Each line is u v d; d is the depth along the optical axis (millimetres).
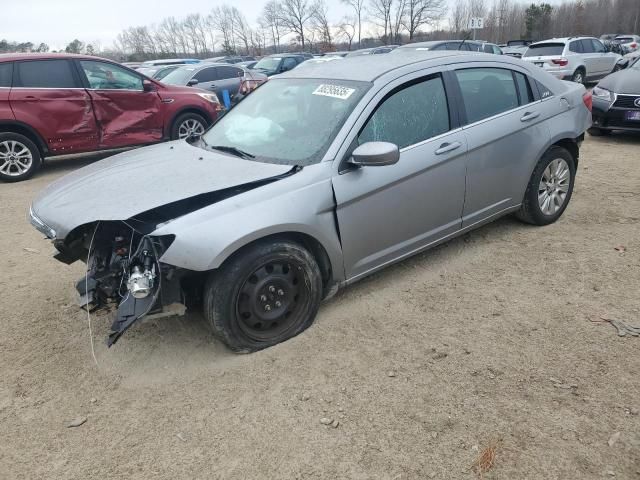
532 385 2758
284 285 3143
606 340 3092
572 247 4352
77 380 3020
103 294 3088
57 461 2455
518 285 3801
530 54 16516
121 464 2420
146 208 2832
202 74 13336
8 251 5047
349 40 54438
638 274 3848
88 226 3156
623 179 6254
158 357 3184
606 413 2535
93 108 8312
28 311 3822
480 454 2344
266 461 2391
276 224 2943
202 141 4059
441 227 3891
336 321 3453
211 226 2803
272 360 3088
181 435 2568
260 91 4309
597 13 66500
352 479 2268
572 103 4699
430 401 2691
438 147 3664
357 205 3311
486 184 4070
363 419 2602
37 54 7934
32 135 7938
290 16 59188
